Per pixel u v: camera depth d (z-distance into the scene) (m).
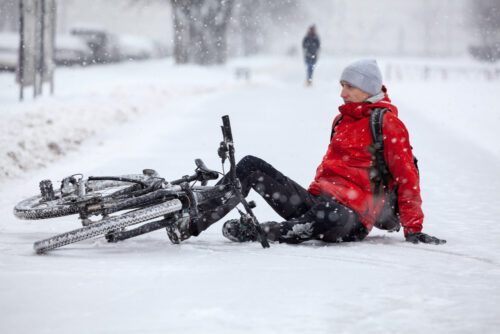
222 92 70.56
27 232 15.34
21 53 45.22
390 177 13.95
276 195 13.82
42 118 35.00
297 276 10.92
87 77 79.50
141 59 146.38
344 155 13.91
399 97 64.31
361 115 13.88
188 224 13.04
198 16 124.81
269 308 9.12
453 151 31.20
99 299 9.36
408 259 12.56
